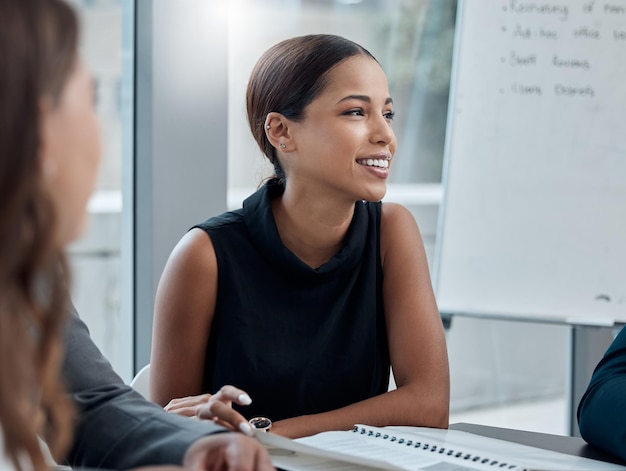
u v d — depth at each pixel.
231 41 2.65
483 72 2.54
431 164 3.33
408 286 1.60
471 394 3.47
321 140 1.47
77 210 0.73
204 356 1.58
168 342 1.55
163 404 1.54
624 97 2.45
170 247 2.47
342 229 1.55
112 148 2.51
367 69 1.49
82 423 1.07
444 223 2.56
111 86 2.49
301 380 1.52
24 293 0.64
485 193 2.53
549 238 2.47
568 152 2.48
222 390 1.19
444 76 3.32
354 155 1.47
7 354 0.62
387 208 1.67
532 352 3.50
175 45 2.41
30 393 0.69
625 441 1.19
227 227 1.57
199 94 2.46
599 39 2.48
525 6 2.52
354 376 1.56
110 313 2.62
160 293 1.57
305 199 1.52
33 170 0.62
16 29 0.62
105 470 1.02
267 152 1.57
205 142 2.48
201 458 0.93
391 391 1.50
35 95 0.62
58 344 0.69
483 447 1.18
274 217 1.55
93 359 1.14
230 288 1.54
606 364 1.34
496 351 3.48
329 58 1.48
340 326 1.57
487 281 2.51
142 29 2.40
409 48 3.23
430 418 1.48
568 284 2.45
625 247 2.42
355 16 3.06
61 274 0.70
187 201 2.47
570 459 1.14
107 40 2.48
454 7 3.31
